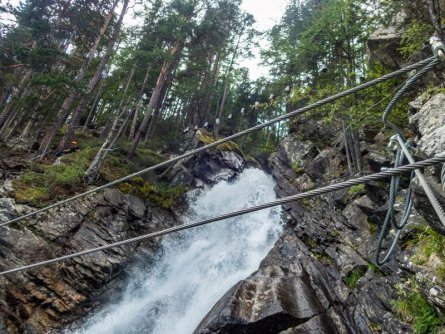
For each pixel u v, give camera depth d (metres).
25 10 19.31
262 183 19.69
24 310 9.53
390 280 6.34
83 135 22.14
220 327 6.45
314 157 14.34
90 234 11.57
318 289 7.64
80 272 10.70
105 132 22.80
